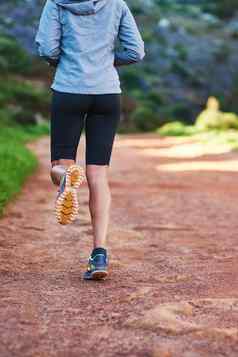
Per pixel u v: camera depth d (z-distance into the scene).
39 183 17.47
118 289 6.90
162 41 85.19
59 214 6.89
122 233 10.60
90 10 7.10
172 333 5.47
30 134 46.22
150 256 8.80
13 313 5.98
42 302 6.36
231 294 6.65
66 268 7.92
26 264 8.08
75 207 6.86
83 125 7.41
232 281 7.21
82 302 6.38
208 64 81.06
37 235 10.08
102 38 7.20
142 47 7.39
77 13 7.11
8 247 9.02
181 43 86.62
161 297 6.52
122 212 12.99
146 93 71.75
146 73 76.62
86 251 9.02
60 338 5.36
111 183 18.45
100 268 7.20
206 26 96.81
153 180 19.41
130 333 5.49
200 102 72.75
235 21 104.06
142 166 24.17
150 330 5.55
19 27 77.69
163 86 74.56
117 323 5.74
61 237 10.00
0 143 24.77
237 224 11.66
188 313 5.95
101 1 7.16
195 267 8.02
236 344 5.26
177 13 104.75
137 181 19.08
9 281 7.19
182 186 17.86
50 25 7.13
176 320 5.68
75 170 6.79
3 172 15.38
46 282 7.18
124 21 7.33
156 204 14.20
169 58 80.94
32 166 20.03
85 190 16.16
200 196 15.65
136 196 15.56
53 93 7.27
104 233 7.33
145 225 11.46
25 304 6.27
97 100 7.22
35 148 32.66
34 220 11.46
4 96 56.09
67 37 7.18
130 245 9.61
